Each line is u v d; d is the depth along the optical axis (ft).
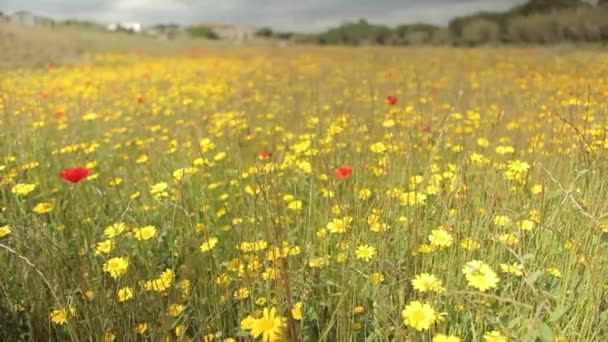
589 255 6.14
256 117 18.48
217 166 12.18
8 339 6.31
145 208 9.46
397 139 11.79
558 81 24.63
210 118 16.83
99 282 6.83
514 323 4.87
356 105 18.63
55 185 11.10
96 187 10.63
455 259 6.58
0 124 14.42
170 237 8.31
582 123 11.81
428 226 7.43
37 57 50.55
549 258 6.64
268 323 4.69
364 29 109.40
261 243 6.82
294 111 17.87
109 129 17.76
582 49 55.93
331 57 55.98
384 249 6.62
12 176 10.18
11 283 7.23
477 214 7.32
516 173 8.95
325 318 6.59
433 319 4.70
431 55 56.13
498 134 12.85
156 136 15.37
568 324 5.00
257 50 78.38
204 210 9.04
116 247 7.64
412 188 8.19
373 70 38.37
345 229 7.11
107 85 29.89
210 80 30.27
